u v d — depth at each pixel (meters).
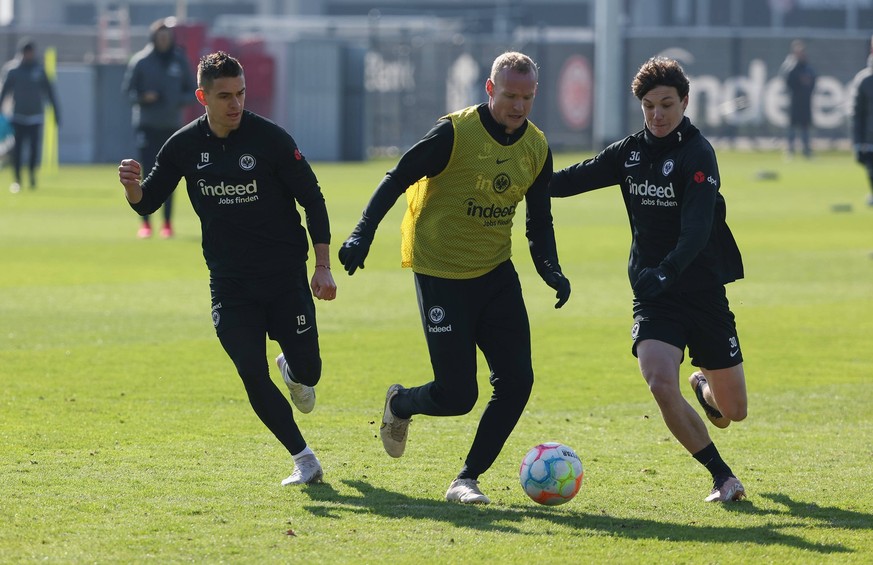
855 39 138.25
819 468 22.70
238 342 21.09
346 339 35.62
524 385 20.47
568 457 19.80
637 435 25.20
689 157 20.06
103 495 20.17
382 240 61.78
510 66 19.39
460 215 20.09
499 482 21.59
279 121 124.44
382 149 139.75
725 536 18.39
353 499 20.22
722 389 21.38
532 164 20.30
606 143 127.44
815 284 46.97
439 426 25.89
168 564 16.81
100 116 118.81
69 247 56.75
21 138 86.94
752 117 139.12
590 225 69.94
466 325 20.34
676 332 20.59
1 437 24.09
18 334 35.72
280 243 21.17
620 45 136.62
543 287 46.44
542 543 17.92
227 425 25.52
